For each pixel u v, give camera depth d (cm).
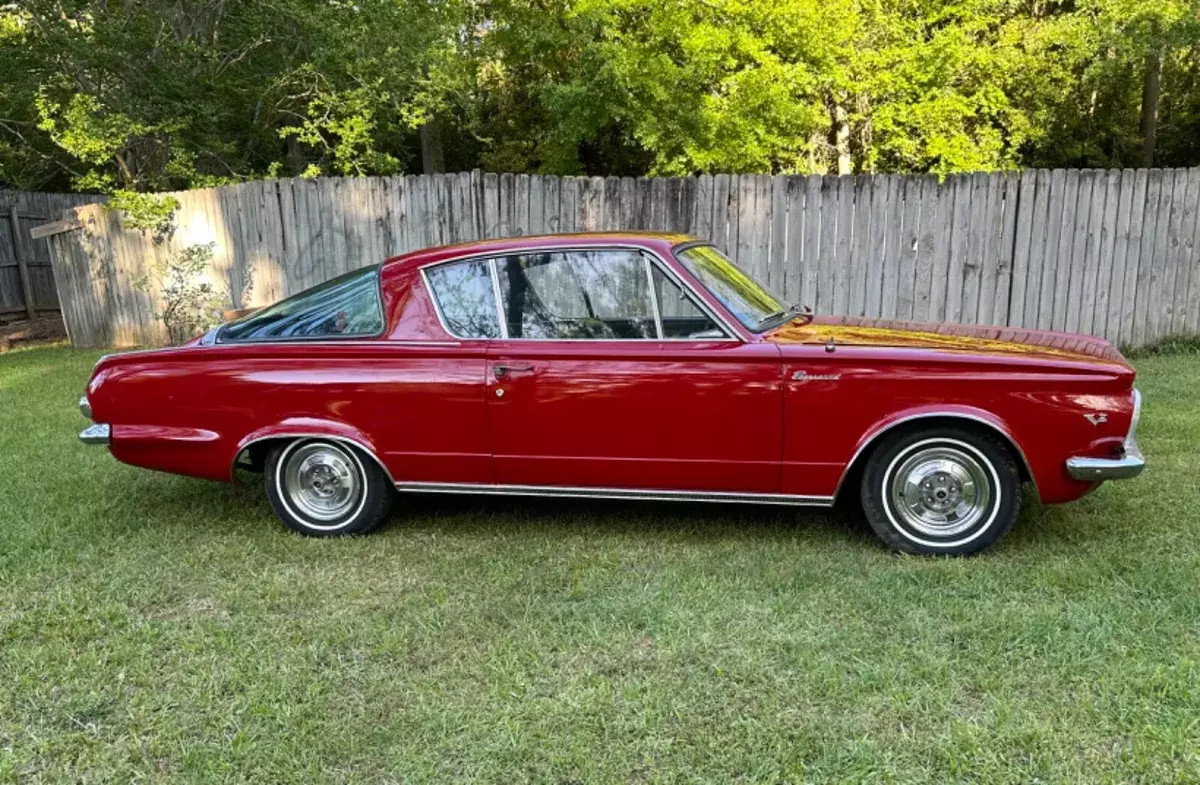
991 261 882
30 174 1644
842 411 387
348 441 430
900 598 354
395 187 968
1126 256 878
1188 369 789
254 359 436
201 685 304
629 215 917
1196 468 508
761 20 1123
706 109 1141
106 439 448
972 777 246
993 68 1313
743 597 362
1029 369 373
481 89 1677
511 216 941
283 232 1027
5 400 804
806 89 1166
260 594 377
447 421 420
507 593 373
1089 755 252
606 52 1120
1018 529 427
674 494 414
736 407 394
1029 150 1714
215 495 517
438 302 429
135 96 1266
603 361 403
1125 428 374
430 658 319
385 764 259
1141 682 284
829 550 411
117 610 362
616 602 358
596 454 412
